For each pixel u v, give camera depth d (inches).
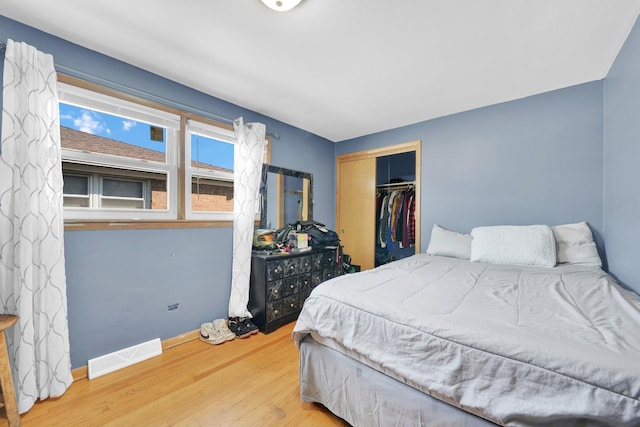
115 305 70.5
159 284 78.7
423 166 117.0
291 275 99.0
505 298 48.2
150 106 77.5
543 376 28.5
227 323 91.7
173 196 84.5
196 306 87.3
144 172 78.8
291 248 104.9
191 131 87.4
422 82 83.3
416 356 37.9
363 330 44.5
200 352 76.9
